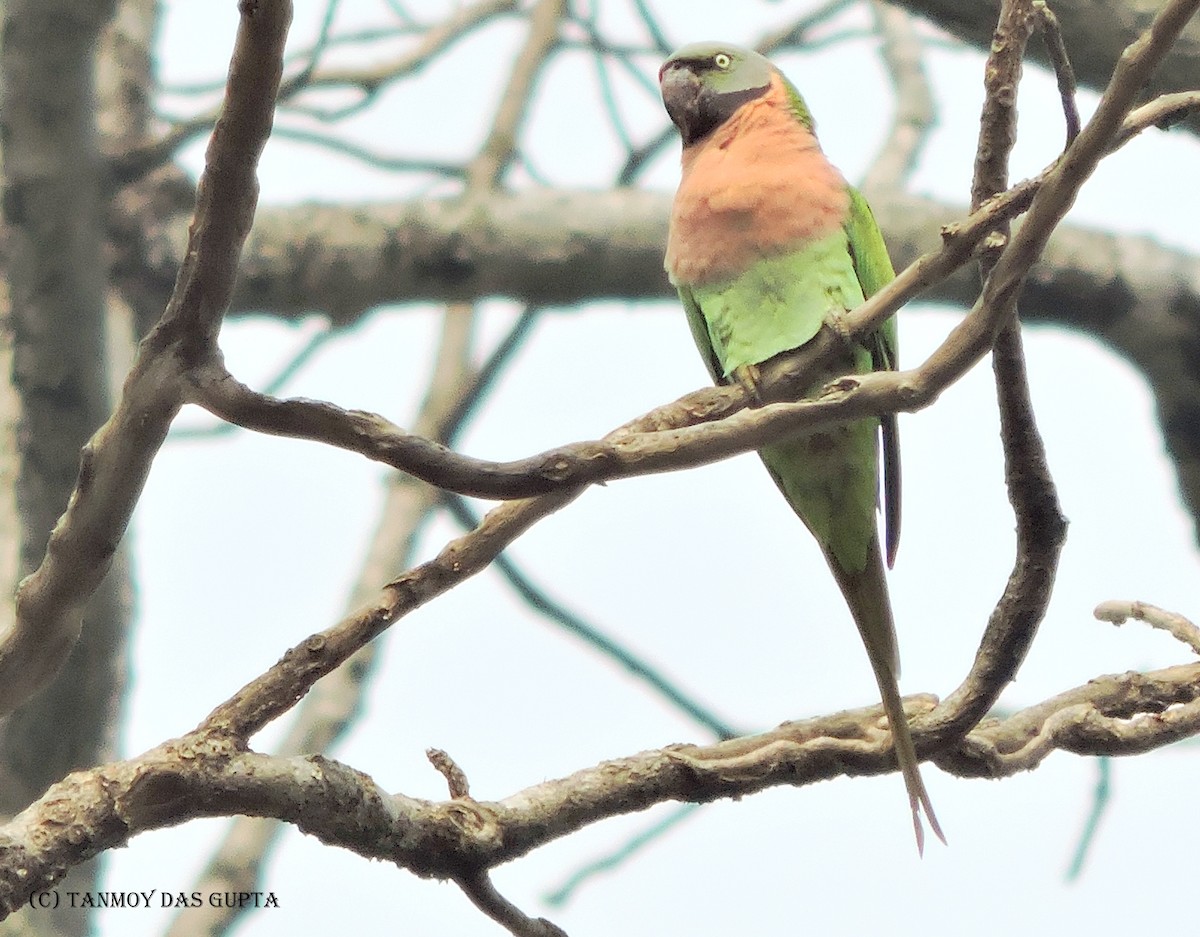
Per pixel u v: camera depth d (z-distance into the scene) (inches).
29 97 510.9
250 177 216.7
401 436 229.3
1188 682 314.2
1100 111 223.3
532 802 270.1
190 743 236.1
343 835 245.0
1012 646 283.0
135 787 228.1
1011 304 235.6
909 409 243.8
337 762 245.1
